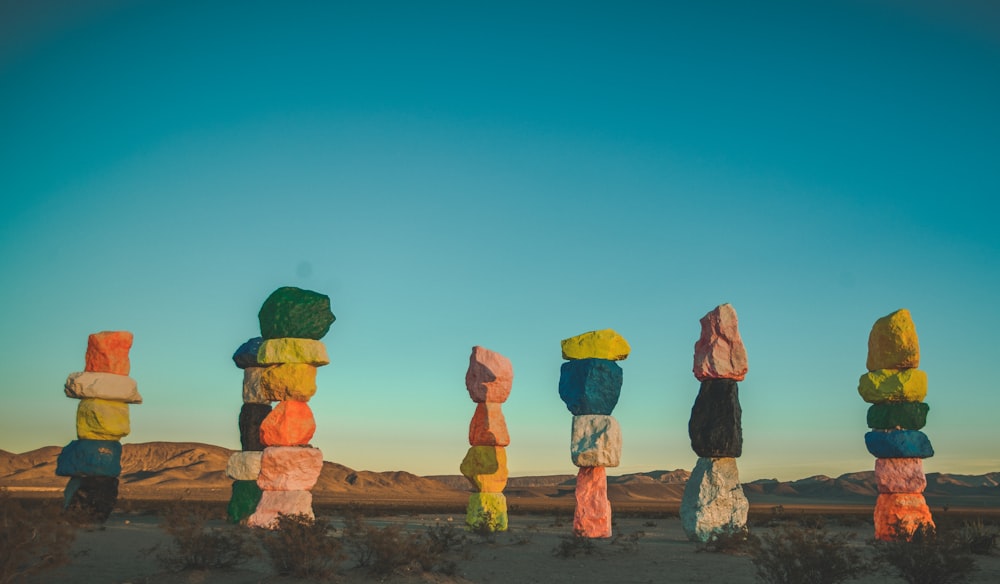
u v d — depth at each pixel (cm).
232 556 1689
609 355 2697
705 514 2375
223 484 14988
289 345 2612
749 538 2214
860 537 2970
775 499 16500
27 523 1364
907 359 2611
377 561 1595
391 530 1669
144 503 5931
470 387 2847
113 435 2806
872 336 2703
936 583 1628
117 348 2873
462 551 2152
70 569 1593
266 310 2681
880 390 2619
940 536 1809
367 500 11044
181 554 1616
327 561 1597
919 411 2594
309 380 2630
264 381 2642
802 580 1501
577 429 2628
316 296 2702
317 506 6159
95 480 2766
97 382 2783
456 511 6159
